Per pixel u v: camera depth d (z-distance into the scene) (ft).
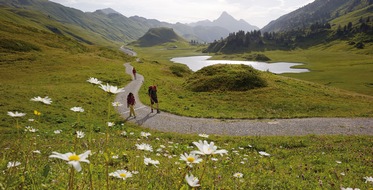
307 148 62.95
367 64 455.22
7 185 9.16
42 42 323.78
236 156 43.29
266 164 39.29
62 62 236.63
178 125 88.53
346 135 79.56
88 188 12.73
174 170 21.50
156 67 304.50
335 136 76.64
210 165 28.81
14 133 59.82
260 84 153.99
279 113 107.04
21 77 176.55
